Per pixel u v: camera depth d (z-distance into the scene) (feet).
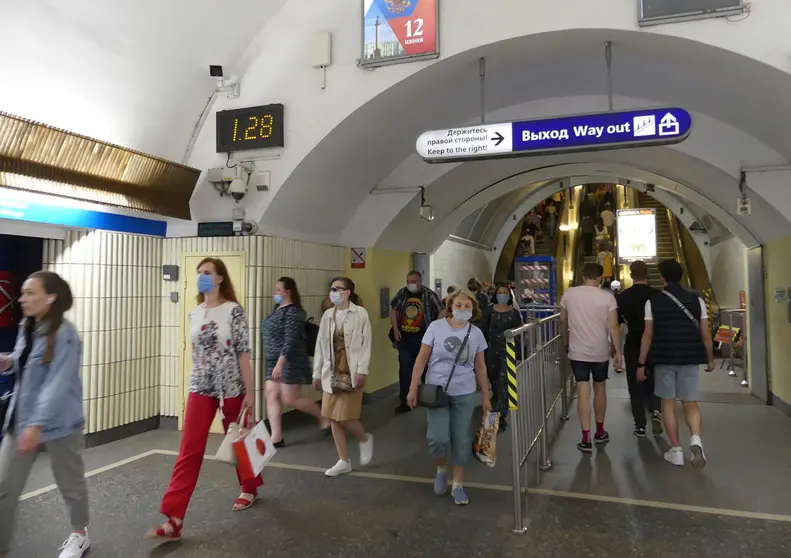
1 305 18.31
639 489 14.90
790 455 17.71
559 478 15.87
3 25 14.05
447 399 14.10
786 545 11.55
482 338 14.47
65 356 10.67
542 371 16.89
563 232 72.59
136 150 18.90
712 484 15.19
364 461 16.99
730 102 18.84
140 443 19.80
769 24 15.24
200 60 19.99
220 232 21.40
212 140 21.75
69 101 16.65
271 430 19.45
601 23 16.29
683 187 29.58
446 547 11.71
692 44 15.99
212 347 12.94
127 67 17.71
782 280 23.95
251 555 11.48
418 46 18.25
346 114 19.60
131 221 20.52
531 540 11.96
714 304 46.65
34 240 19.24
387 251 29.58
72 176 17.24
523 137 16.98
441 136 17.75
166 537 11.96
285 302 19.48
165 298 22.21
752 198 21.91
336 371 16.34
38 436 10.11
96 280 19.53
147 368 21.62
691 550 11.39
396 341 25.05
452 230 37.81
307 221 24.14
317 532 12.51
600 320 18.31
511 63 18.74
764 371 26.11
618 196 73.46
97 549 11.70
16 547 11.75
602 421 19.36
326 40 19.69
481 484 15.60
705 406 25.48
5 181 15.11
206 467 17.21
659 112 15.74
